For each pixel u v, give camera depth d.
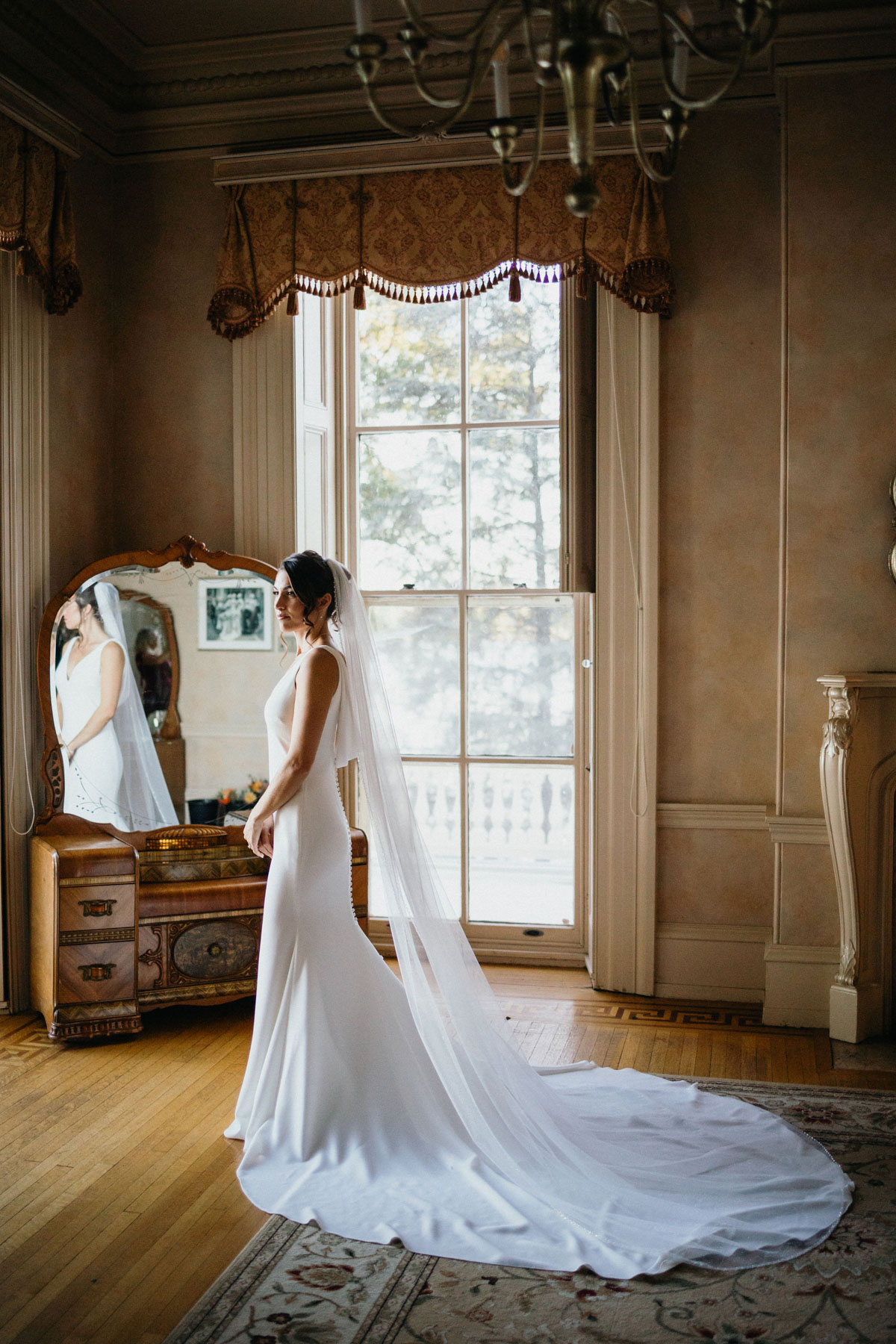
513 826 4.80
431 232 4.35
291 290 4.47
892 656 4.00
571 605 4.70
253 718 4.33
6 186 3.92
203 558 4.38
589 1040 3.94
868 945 4.02
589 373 4.38
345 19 4.21
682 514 4.36
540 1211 2.67
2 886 4.18
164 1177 2.91
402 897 3.06
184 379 4.72
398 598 4.85
